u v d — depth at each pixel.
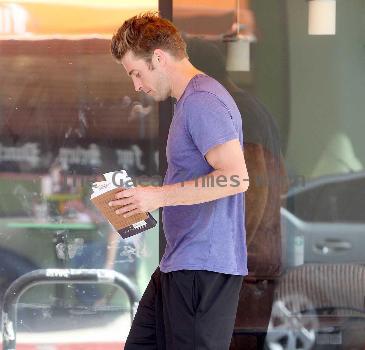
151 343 8.42
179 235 7.71
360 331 9.92
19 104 9.43
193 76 7.72
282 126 9.76
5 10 9.31
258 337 9.91
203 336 7.65
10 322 9.60
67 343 9.66
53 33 9.37
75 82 9.45
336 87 9.73
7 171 9.48
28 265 9.57
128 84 9.47
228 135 7.45
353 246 9.91
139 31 7.70
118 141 9.53
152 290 8.43
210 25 9.56
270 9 9.62
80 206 9.55
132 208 7.50
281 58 9.68
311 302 9.92
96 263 9.61
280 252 9.88
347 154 9.80
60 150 9.51
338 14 9.64
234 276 7.77
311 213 9.85
